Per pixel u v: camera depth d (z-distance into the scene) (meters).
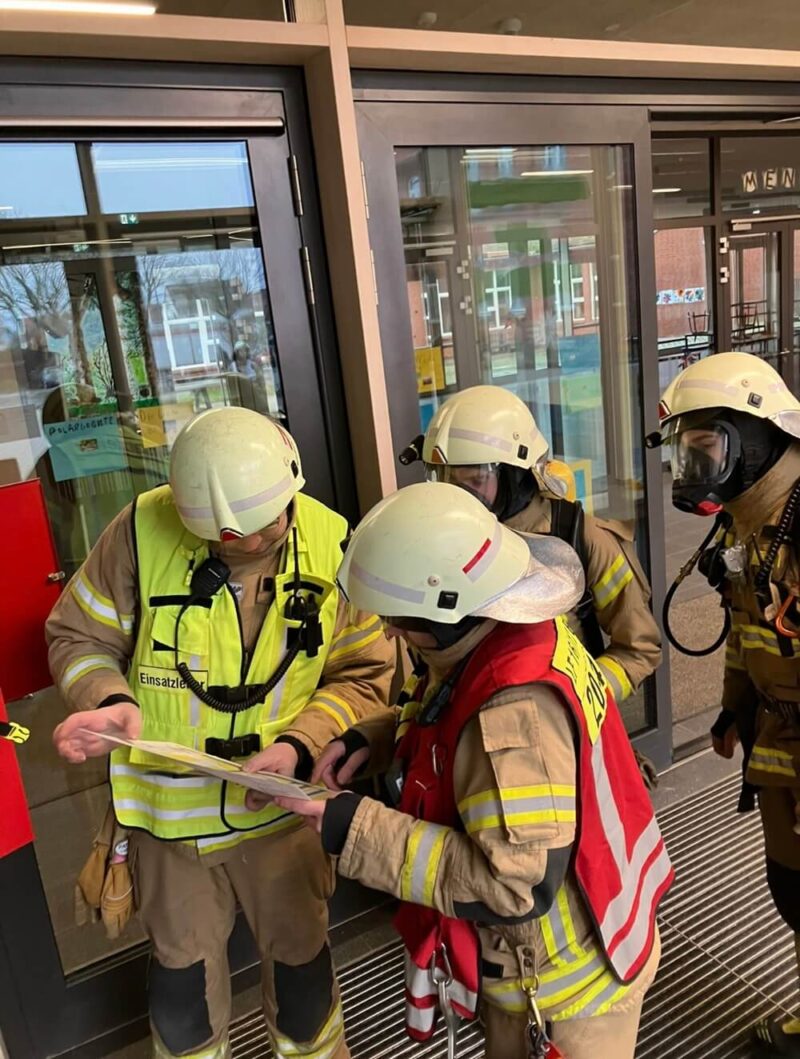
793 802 1.61
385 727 1.37
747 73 2.59
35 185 1.75
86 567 1.49
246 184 1.95
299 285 2.03
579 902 1.10
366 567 1.06
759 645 1.54
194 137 1.85
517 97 2.23
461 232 2.40
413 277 2.34
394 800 1.22
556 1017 1.10
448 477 1.70
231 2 1.73
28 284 1.79
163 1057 1.53
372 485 2.10
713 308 7.75
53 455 1.88
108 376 1.91
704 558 1.67
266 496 1.28
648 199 2.58
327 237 2.02
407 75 2.06
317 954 1.56
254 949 2.17
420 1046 1.91
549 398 2.72
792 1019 1.83
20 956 1.89
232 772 1.12
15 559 1.73
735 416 1.49
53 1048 1.96
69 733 1.26
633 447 2.83
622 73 2.38
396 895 1.05
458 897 1.01
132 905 1.53
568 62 2.19
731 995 1.97
